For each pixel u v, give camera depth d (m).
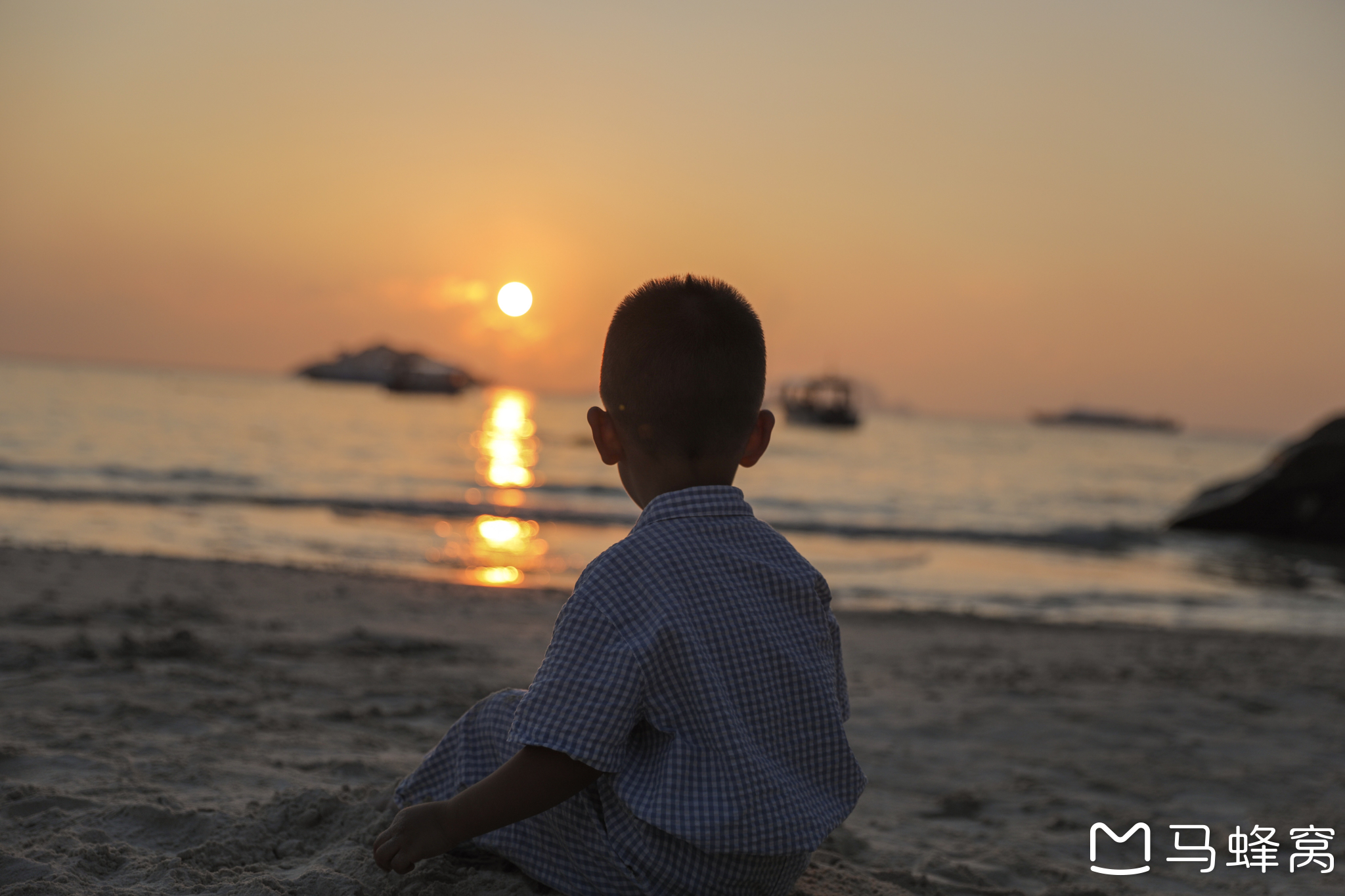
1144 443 131.12
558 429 61.34
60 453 22.44
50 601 5.61
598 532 14.33
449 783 1.58
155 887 1.72
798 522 18.41
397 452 32.53
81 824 2.03
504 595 7.60
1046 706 4.72
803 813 1.29
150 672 3.85
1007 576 12.37
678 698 1.26
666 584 1.29
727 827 1.24
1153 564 15.05
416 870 1.74
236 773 2.54
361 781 2.57
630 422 1.38
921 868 2.39
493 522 14.78
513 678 4.54
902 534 16.98
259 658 4.47
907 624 7.53
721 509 1.37
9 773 2.40
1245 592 12.09
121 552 9.13
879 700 4.72
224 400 69.00
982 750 3.89
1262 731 4.46
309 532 12.05
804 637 1.37
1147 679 5.64
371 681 4.13
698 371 1.34
